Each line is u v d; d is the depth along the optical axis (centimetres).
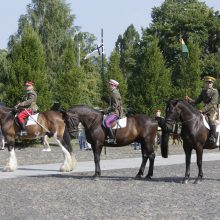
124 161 2545
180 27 6394
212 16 6575
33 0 6450
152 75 4528
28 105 2094
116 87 1833
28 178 1869
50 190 1575
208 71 6072
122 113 1823
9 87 3669
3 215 1184
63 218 1148
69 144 2098
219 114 1783
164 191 1563
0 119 2086
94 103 6862
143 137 1827
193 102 1817
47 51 6162
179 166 2323
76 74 4422
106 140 1808
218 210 1258
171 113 1706
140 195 1483
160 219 1145
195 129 1706
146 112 4503
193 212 1230
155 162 2502
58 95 4441
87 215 1184
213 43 6512
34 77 3653
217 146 1772
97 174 1820
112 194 1498
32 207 1286
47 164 2402
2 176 1927
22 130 2066
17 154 3019
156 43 4631
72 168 2091
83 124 1811
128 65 6769
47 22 6294
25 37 3734
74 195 1479
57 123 2091
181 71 5141
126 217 1163
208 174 2009
